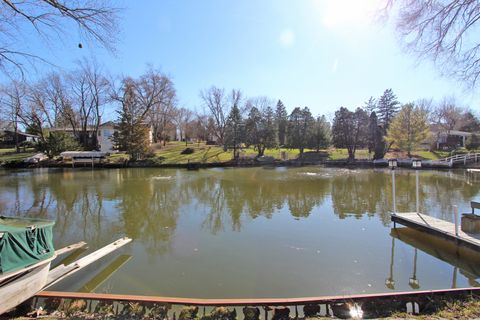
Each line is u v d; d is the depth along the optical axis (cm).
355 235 842
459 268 624
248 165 3166
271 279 577
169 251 730
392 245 760
